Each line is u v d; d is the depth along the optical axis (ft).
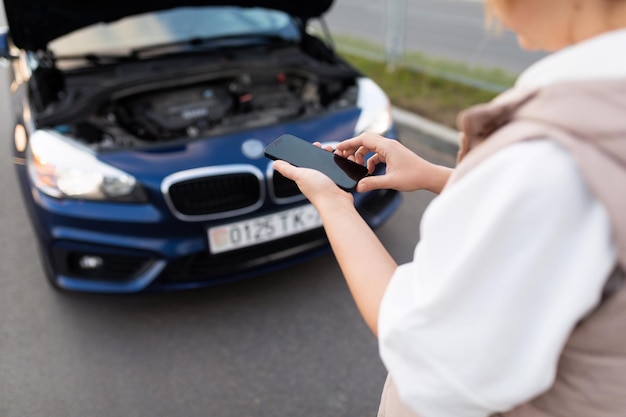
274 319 7.42
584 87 1.36
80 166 6.67
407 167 2.77
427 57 17.83
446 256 1.62
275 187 7.01
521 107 1.52
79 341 7.09
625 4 1.42
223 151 7.02
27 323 7.39
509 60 17.94
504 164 1.44
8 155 12.47
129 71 9.03
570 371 1.76
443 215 1.60
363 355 6.84
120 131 7.75
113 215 6.50
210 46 9.74
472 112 1.60
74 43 9.14
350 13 28.53
